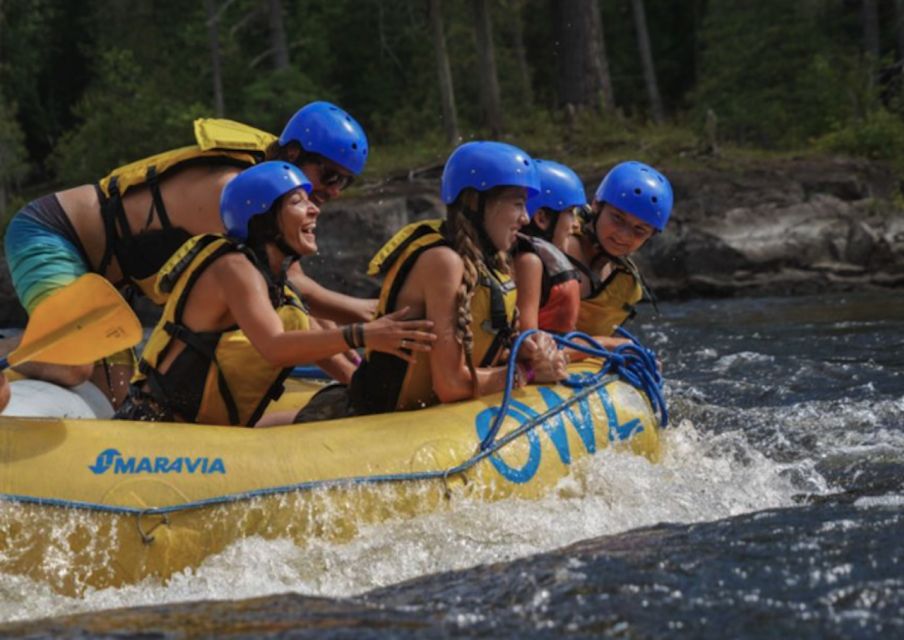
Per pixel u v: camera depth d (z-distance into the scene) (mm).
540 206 16984
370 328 13664
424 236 14375
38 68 113000
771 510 14391
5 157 91688
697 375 25828
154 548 12609
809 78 83125
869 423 19672
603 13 120812
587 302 17391
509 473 13891
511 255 15500
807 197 59250
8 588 12352
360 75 107750
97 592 12477
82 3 118000
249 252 13930
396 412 14523
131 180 16734
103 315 13430
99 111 89812
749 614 10625
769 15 91375
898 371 24625
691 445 17375
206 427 13578
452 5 95312
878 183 63938
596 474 14594
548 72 117250
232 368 14219
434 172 66750
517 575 12055
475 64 96875
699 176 61125
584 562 12320
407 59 106688
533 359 14938
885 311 38906
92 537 12586
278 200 13891
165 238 16672
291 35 106312
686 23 121125
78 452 13023
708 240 54125
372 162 70625
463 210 14375
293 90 89875
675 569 11930
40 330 13734
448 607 11242
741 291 52719
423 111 93625
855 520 13602
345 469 13211
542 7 116438
